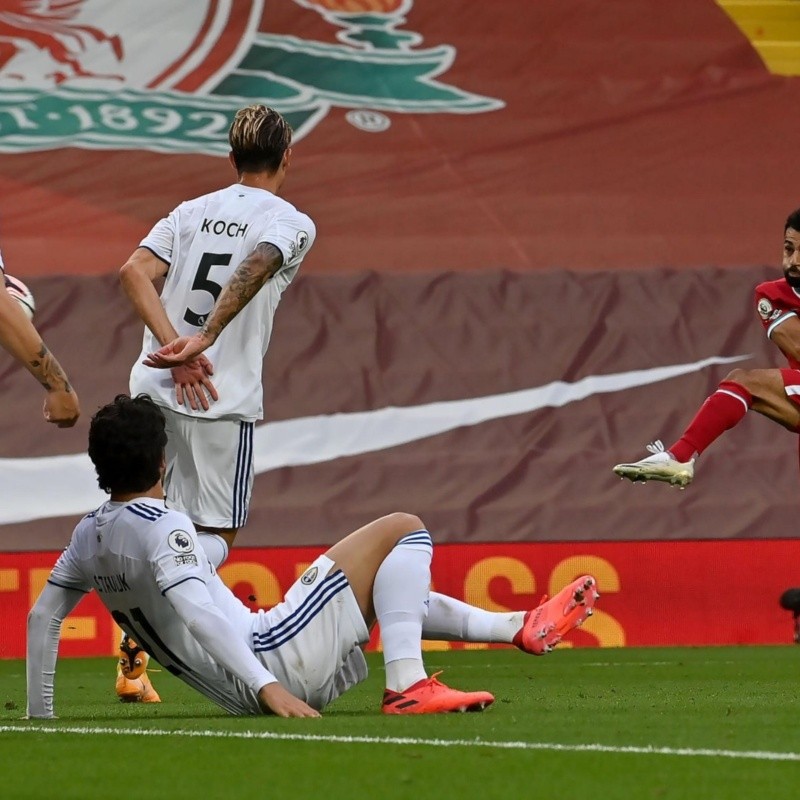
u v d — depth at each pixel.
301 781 9.62
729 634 31.78
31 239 41.94
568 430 37.03
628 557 31.59
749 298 40.56
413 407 37.50
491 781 9.56
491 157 46.75
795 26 51.66
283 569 30.33
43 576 30.25
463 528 34.28
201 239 16.72
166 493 16.59
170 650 13.27
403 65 49.25
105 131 45.81
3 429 35.50
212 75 47.94
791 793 9.06
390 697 13.57
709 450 35.97
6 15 48.41
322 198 44.69
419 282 40.56
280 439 36.44
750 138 48.16
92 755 11.01
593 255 43.38
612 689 19.45
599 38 50.81
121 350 38.12
